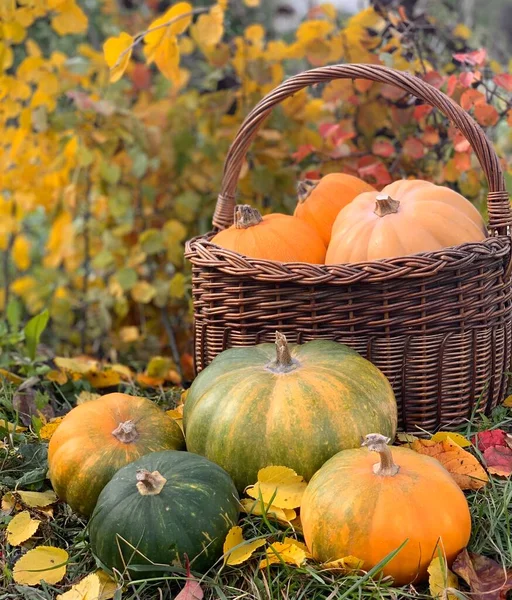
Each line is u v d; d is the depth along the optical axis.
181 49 2.62
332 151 2.26
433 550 1.44
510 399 1.85
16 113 2.42
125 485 1.51
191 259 1.81
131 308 2.63
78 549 1.59
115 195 2.49
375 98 2.30
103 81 2.55
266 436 1.57
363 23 2.29
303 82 1.83
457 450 1.62
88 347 2.70
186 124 2.62
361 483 1.46
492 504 1.59
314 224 1.92
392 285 1.69
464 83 2.07
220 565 1.52
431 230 1.75
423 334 1.72
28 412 1.93
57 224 2.63
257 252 1.81
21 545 1.60
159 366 2.17
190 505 1.49
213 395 1.62
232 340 1.78
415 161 2.29
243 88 2.44
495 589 1.44
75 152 2.46
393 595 1.44
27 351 2.20
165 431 1.65
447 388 1.76
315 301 1.72
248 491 1.55
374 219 1.78
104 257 2.46
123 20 3.18
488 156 1.74
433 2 2.94
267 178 2.38
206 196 2.62
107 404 1.66
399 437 1.71
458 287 1.72
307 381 1.59
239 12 2.83
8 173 2.54
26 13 2.27
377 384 1.62
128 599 1.48
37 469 1.71
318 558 1.48
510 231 1.78
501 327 1.81
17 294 2.91
